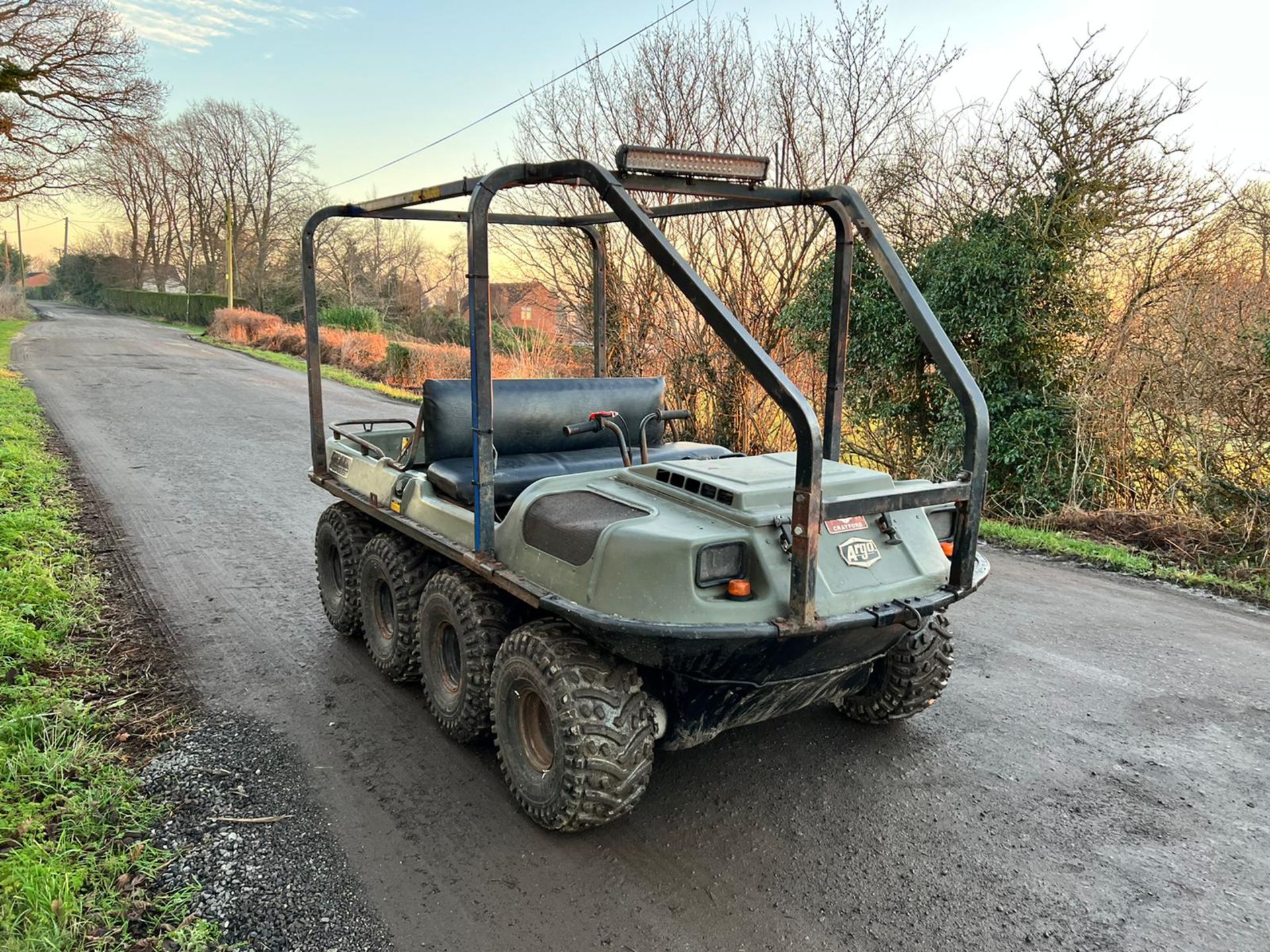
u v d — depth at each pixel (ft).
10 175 66.85
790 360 35.47
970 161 29.99
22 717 11.70
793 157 37.06
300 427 42.52
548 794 9.54
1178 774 11.28
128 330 127.24
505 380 13.46
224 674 14.26
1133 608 18.21
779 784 10.96
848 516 8.52
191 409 47.62
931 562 9.96
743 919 8.43
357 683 14.03
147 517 24.39
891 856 9.46
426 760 11.56
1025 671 14.69
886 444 32.73
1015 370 28.17
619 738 9.05
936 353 10.02
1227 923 8.43
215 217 177.06
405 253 136.77
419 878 9.02
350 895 8.72
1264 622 17.38
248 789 10.71
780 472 9.99
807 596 8.16
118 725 12.28
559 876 9.09
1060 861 9.40
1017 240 27.66
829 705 13.23
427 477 13.01
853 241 11.40
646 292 41.42
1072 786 10.96
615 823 10.09
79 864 8.88
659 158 9.77
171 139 171.01
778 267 36.94
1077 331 27.32
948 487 9.41
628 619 8.34
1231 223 25.40
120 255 214.48
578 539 9.32
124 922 8.19
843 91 36.32
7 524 20.81
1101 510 25.45
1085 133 27.07
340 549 15.39
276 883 8.87
